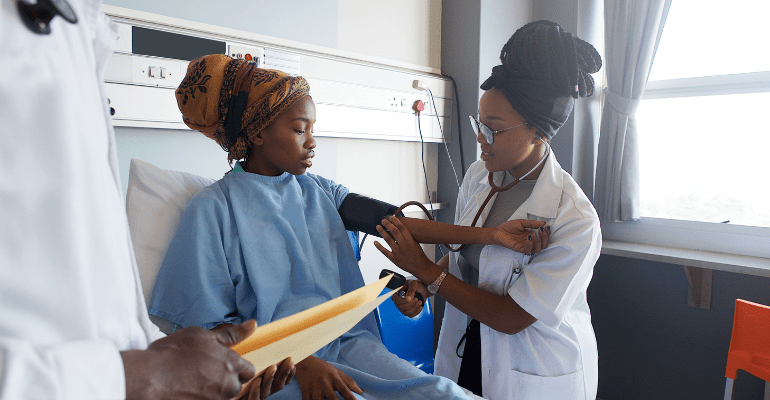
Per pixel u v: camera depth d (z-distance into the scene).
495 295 1.14
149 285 1.01
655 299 2.27
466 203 1.46
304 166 1.02
